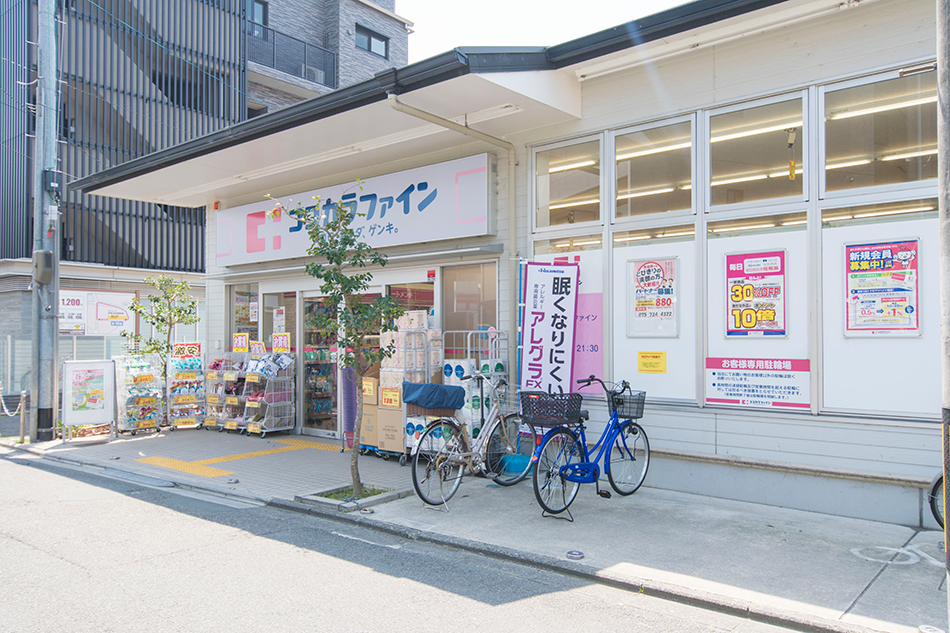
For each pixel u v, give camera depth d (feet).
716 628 11.62
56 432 33.17
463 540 16.14
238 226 36.35
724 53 20.35
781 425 18.90
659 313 21.48
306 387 34.32
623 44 20.26
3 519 18.38
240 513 19.33
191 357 36.78
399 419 26.09
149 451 29.19
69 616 11.78
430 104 22.06
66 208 52.03
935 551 15.05
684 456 20.54
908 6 17.37
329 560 15.07
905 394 17.15
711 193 20.65
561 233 23.93
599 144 23.17
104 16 53.26
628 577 13.58
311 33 71.92
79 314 53.06
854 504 17.72
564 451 18.76
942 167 8.95
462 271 27.25
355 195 30.40
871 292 17.72
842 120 18.44
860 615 11.72
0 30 55.21
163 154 30.58
